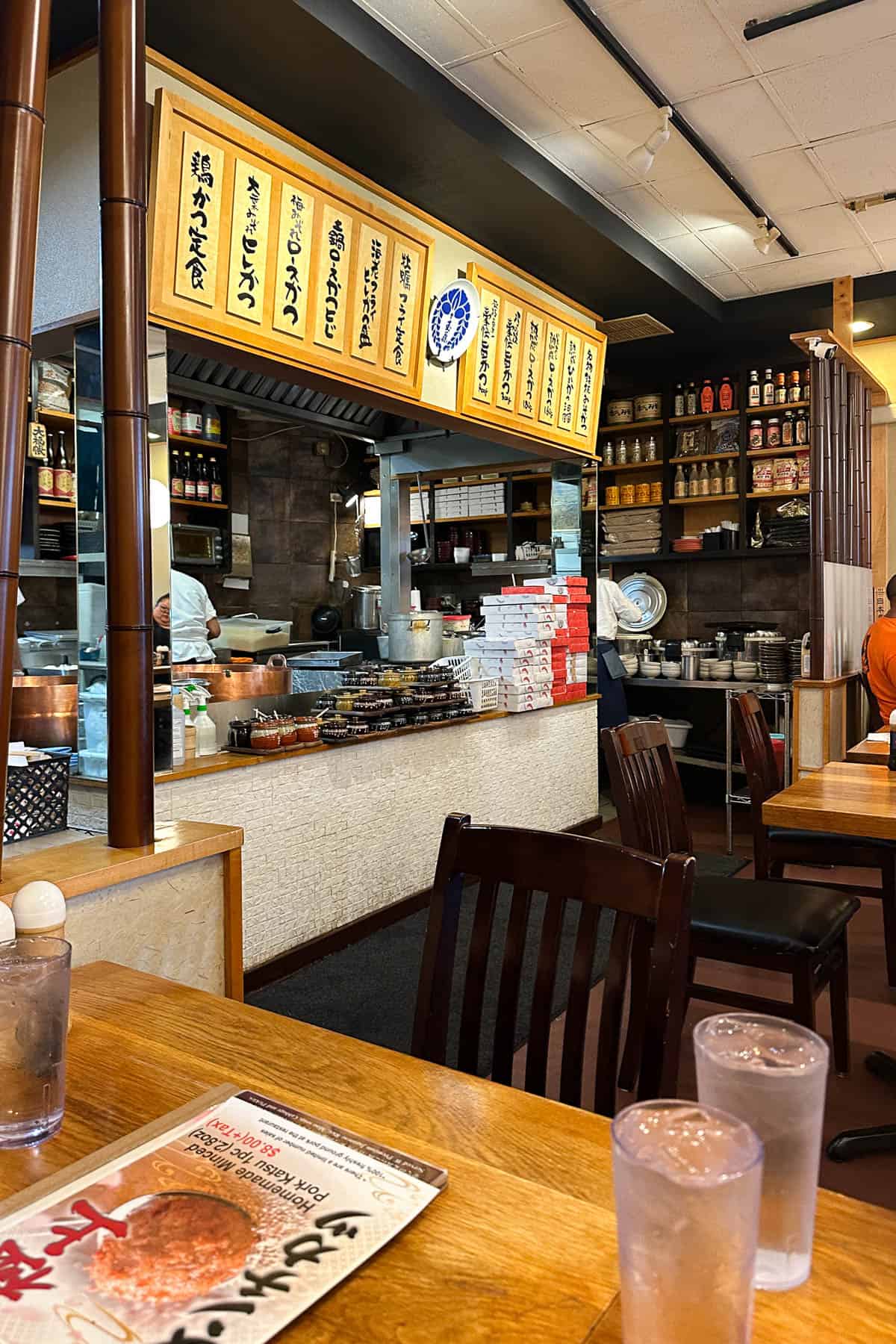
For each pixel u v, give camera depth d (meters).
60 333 2.73
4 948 0.94
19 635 5.43
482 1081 1.00
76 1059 1.04
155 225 2.77
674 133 3.93
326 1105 0.94
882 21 3.22
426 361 4.01
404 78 3.34
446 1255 0.70
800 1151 0.65
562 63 3.46
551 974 1.33
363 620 7.59
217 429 6.96
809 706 5.19
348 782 3.71
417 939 3.76
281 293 3.21
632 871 1.26
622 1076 2.48
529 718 4.95
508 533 7.30
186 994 1.24
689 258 5.25
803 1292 0.66
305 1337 0.62
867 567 6.33
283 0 2.85
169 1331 0.61
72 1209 0.74
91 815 2.39
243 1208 0.74
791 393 6.42
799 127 3.93
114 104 1.80
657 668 6.74
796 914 2.37
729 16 3.21
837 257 5.27
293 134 3.32
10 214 1.55
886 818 2.25
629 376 6.93
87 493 2.49
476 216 4.37
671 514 6.96
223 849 1.97
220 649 6.63
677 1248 0.52
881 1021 2.93
